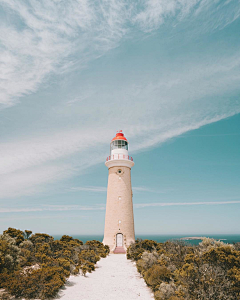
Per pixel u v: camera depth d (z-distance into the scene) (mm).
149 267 21156
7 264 16406
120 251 40344
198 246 21328
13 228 27156
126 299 15148
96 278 20922
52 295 14789
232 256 14328
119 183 45375
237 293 12188
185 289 13703
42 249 22500
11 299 13805
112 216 43312
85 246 34875
